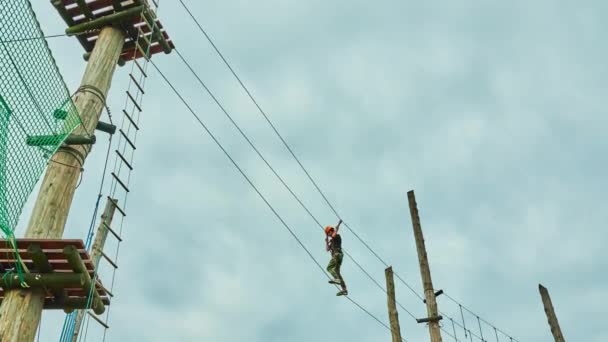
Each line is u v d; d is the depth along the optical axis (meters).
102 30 9.92
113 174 8.59
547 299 21.86
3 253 7.29
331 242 15.95
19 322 6.95
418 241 18.25
